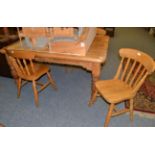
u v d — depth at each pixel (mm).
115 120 1915
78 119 1955
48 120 1955
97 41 2066
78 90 2471
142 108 2070
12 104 2230
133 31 5758
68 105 2176
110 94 1644
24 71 2029
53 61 1890
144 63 1578
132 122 1885
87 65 1778
